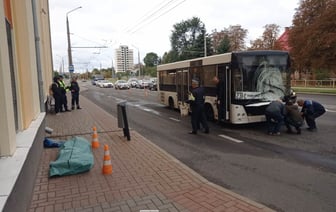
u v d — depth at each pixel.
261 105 10.59
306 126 11.10
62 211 4.25
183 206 4.34
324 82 41.47
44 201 4.60
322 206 4.47
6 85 3.87
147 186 5.14
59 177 5.66
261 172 6.10
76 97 18.19
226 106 10.95
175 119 14.07
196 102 10.13
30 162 4.55
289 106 9.87
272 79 10.81
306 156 7.17
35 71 8.46
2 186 3.02
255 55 10.61
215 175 5.98
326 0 35.78
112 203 4.48
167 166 6.28
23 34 6.48
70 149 6.73
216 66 11.62
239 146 8.37
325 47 33.16
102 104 23.09
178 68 15.77
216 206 4.33
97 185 5.22
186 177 5.58
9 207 2.83
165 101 18.28
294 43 38.91
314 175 5.85
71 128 11.13
